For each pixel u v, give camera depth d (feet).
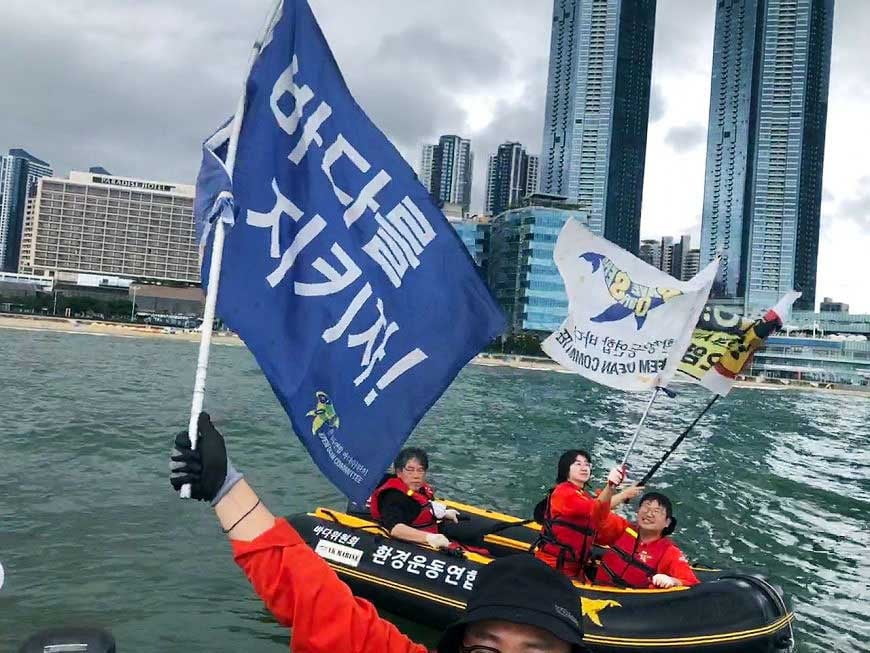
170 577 24.57
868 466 70.54
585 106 505.25
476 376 200.44
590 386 182.19
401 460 24.85
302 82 10.22
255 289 9.66
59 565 24.94
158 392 88.07
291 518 25.91
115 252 558.15
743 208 527.81
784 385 329.11
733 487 51.42
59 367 118.11
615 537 22.22
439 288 10.66
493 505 40.60
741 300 484.74
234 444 53.88
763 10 519.19
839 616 25.39
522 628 4.69
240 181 9.74
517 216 363.56
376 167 10.48
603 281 19.79
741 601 19.58
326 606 5.76
